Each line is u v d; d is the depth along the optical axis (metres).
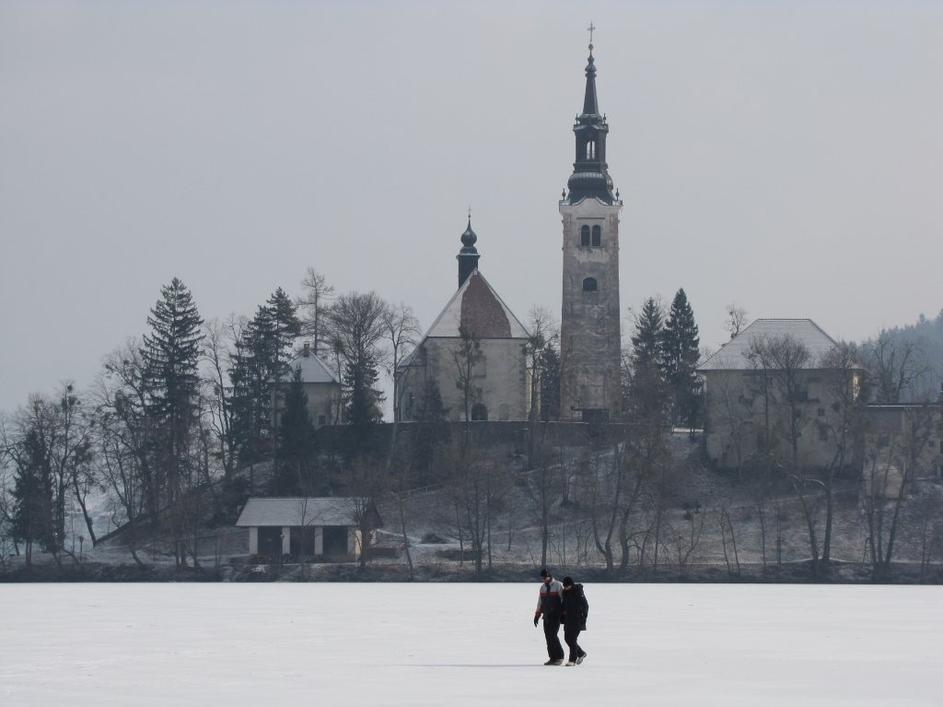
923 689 73.50
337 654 90.31
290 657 88.38
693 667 83.00
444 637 104.00
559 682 75.56
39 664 84.19
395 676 78.06
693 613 134.50
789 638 104.00
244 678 77.12
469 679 76.81
